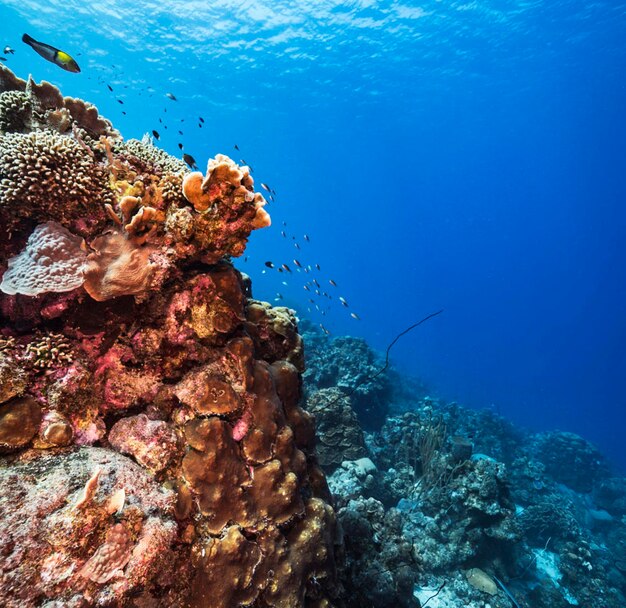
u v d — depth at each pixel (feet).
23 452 6.47
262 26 109.91
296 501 9.05
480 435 45.29
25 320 8.00
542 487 38.58
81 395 7.63
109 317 8.48
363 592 12.98
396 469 29.55
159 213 8.61
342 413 27.84
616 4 97.66
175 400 8.83
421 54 126.11
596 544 35.01
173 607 6.72
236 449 8.68
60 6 94.68
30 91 9.63
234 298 9.47
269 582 8.09
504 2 100.63
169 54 118.62
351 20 108.99
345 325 204.13
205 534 7.71
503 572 23.49
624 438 116.57
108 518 5.94
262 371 9.93
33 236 7.98
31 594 5.01
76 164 8.11
